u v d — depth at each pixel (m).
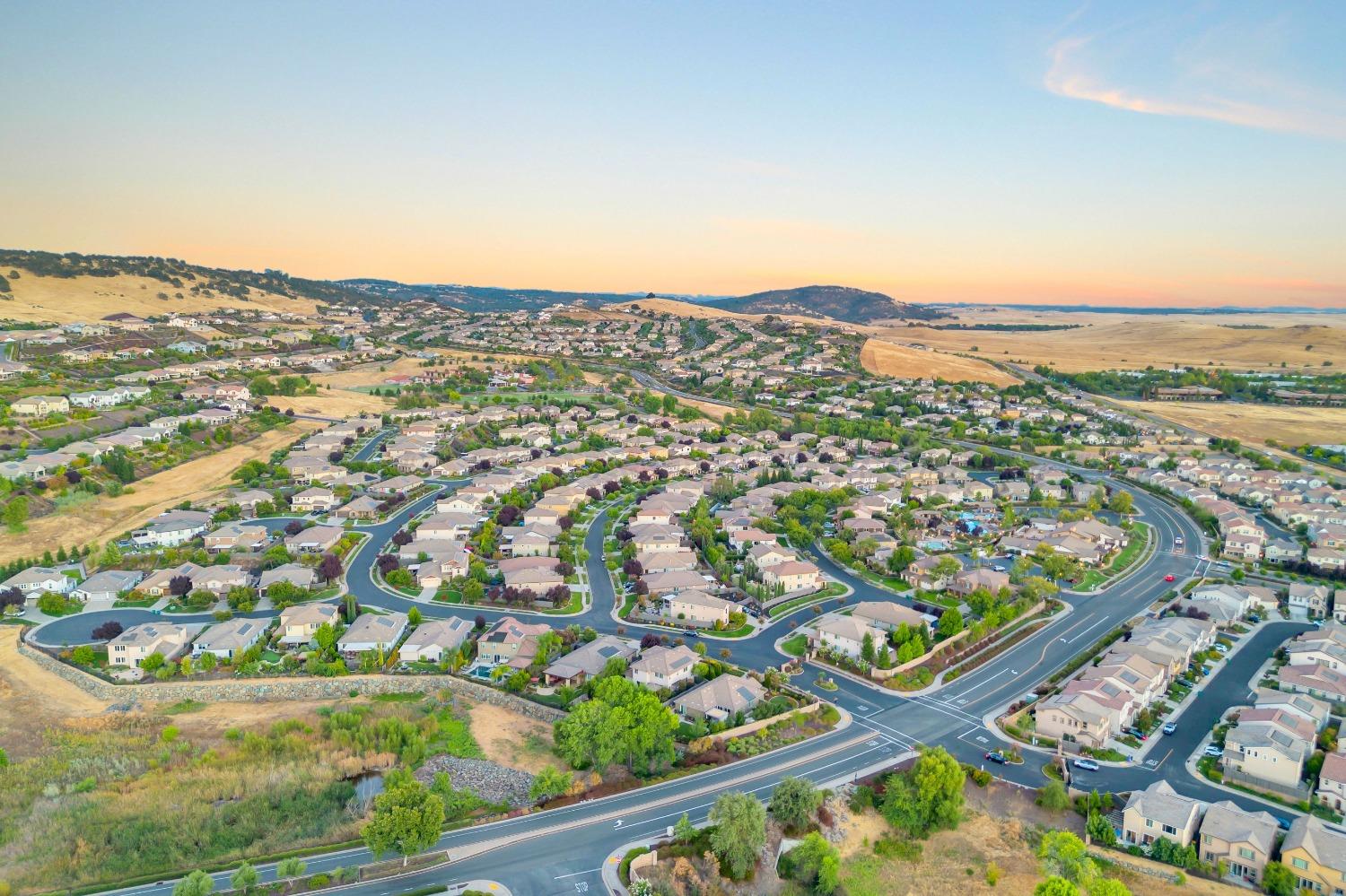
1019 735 133.62
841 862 106.88
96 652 159.62
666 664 148.62
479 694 149.25
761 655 162.50
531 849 106.38
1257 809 114.50
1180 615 181.38
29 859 106.44
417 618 174.25
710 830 108.25
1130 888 100.44
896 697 147.00
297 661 158.62
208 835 111.56
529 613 182.25
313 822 115.12
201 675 153.62
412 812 103.50
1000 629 175.12
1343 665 151.75
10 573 191.38
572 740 121.56
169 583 188.50
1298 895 98.25
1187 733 134.88
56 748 131.50
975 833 111.75
